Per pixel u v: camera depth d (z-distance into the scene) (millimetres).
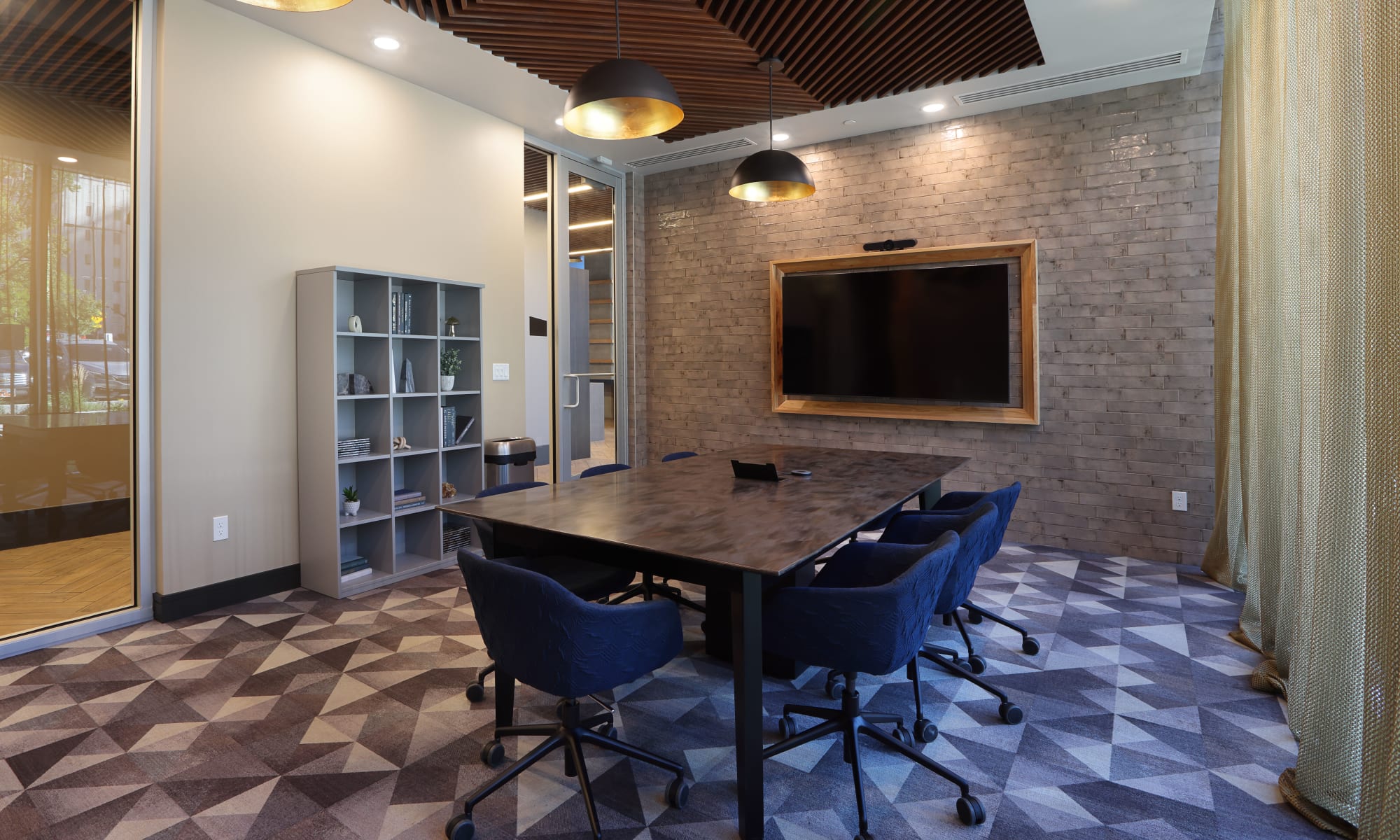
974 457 5457
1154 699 2775
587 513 2570
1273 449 3084
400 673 3031
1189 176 4641
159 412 3568
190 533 3691
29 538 3801
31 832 1972
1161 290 4742
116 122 3654
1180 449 4727
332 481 3982
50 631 3285
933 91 4879
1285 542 2865
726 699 2811
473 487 4820
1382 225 1623
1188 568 4625
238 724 2584
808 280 6059
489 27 3938
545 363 6262
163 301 3562
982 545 2621
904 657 1982
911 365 5625
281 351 4070
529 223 6180
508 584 1856
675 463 3902
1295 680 2477
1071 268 5023
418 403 4609
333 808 2086
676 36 4043
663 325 7027
